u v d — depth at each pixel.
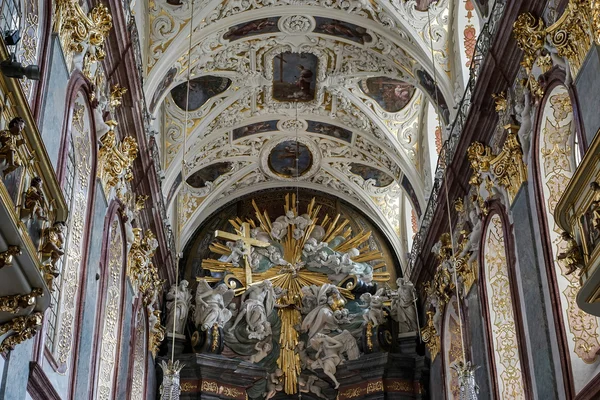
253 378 23.77
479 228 17.19
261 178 27.17
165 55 19.56
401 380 23.39
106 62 15.07
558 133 13.80
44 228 8.91
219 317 24.34
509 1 14.31
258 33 21.22
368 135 24.39
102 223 15.05
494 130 16.52
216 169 26.30
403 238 26.66
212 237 26.91
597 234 9.37
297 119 24.89
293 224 26.97
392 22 19.91
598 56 10.88
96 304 14.59
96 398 14.61
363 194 26.78
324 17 20.64
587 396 11.63
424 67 19.89
